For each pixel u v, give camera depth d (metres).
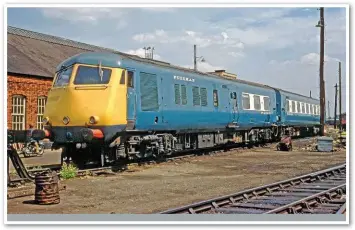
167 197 10.80
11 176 13.34
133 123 15.13
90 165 15.88
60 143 14.59
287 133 34.12
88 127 14.02
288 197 10.94
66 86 14.41
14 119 23.64
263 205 9.83
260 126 27.75
